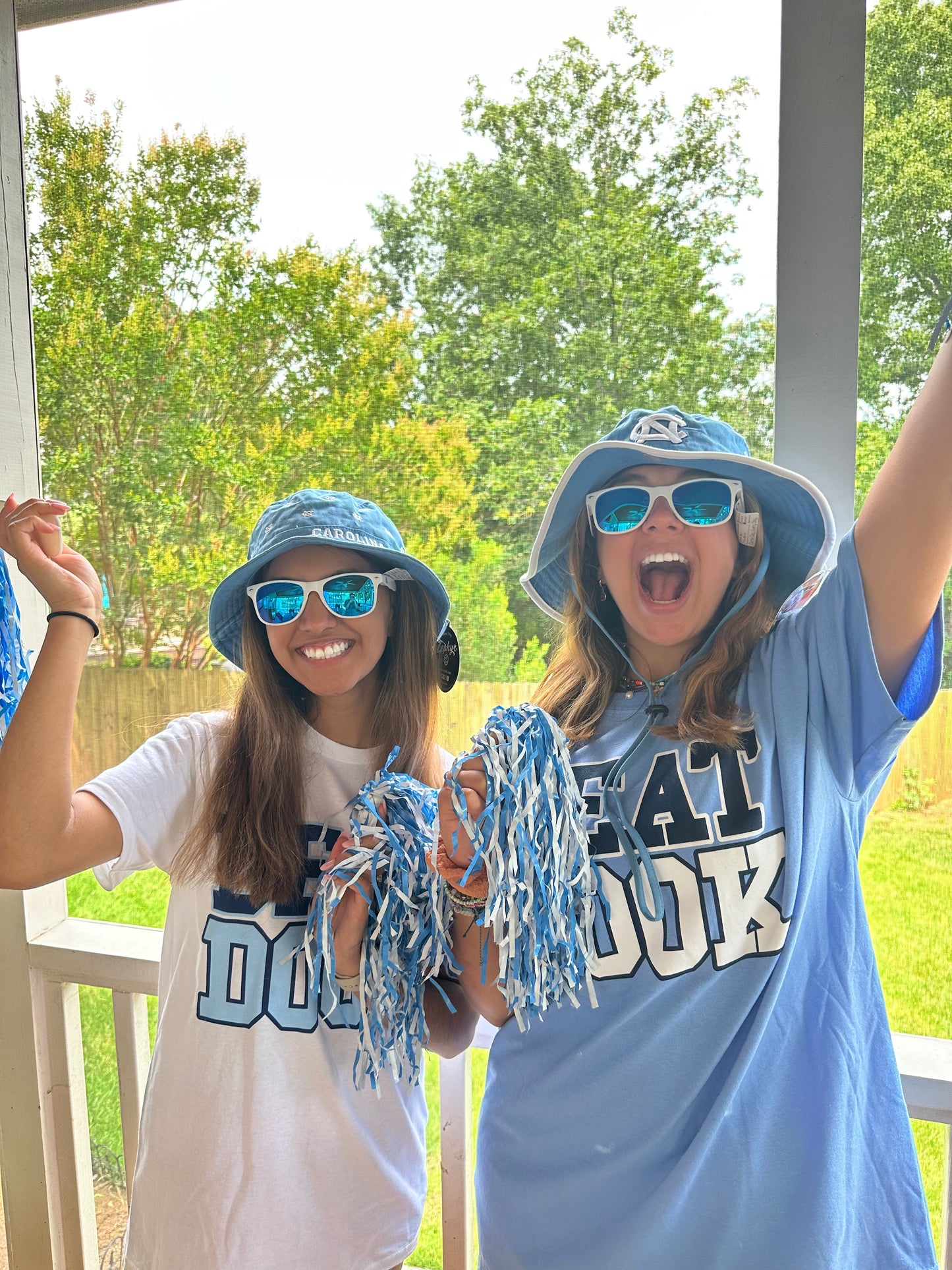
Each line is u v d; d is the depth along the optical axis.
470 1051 1.36
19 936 1.55
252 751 1.05
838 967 0.90
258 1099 0.99
